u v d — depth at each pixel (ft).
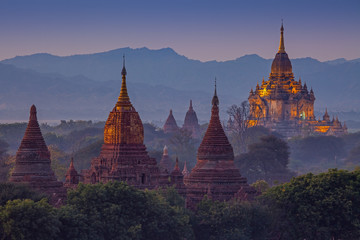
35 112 469.98
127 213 401.08
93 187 398.62
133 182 466.70
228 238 424.87
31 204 361.51
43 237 359.46
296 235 447.83
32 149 462.19
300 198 450.71
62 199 441.27
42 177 458.91
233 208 437.17
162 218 410.11
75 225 373.20
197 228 437.99
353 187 455.22
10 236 354.95
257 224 439.63
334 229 447.42
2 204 389.60
